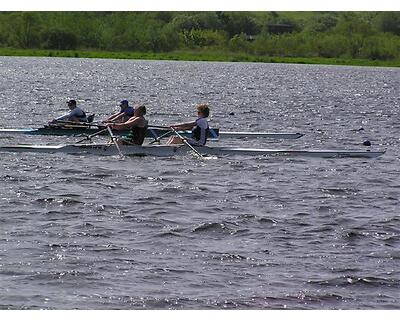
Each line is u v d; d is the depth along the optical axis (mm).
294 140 57469
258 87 132625
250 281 24625
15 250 26828
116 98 100812
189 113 82250
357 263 26531
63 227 29844
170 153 46062
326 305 23000
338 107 93812
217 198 35750
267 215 32656
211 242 28531
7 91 101438
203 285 24203
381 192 38281
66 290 23562
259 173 42094
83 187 37219
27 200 34031
